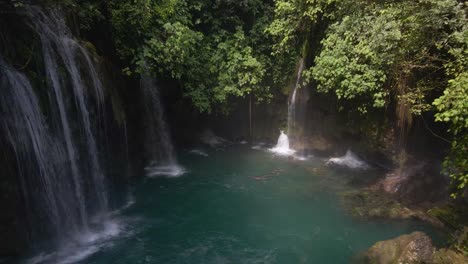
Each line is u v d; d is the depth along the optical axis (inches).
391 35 309.3
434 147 395.2
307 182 441.1
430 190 377.1
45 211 301.3
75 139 333.4
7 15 280.8
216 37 556.4
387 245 284.0
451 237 292.8
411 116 396.5
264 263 298.4
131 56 429.7
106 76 385.4
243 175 471.8
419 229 328.5
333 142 513.7
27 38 291.7
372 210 358.6
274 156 538.3
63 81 319.3
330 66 384.8
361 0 376.8
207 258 304.5
